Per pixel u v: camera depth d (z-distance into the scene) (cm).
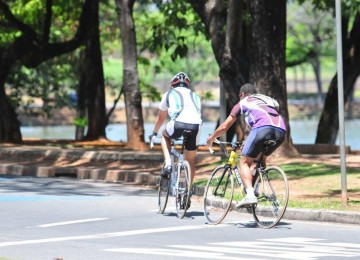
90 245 2602
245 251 2461
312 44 11425
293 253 2419
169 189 3378
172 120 3244
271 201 3023
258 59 5050
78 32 7669
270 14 5028
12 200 3872
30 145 6888
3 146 6544
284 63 5084
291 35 13450
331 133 7462
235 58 5200
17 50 7419
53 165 5484
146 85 10069
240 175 3055
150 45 7150
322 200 3491
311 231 2902
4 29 7781
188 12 7575
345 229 2950
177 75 3294
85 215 3356
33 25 8425
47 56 7525
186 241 2681
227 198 3152
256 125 2994
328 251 2458
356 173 4225
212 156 5075
